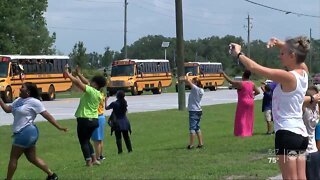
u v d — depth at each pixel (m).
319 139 7.66
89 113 11.25
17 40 79.00
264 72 5.34
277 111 5.56
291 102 5.45
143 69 53.72
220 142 15.08
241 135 16.16
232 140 15.32
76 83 11.10
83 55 77.06
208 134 19.69
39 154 15.58
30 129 9.46
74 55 77.00
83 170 10.75
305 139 5.52
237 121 16.22
